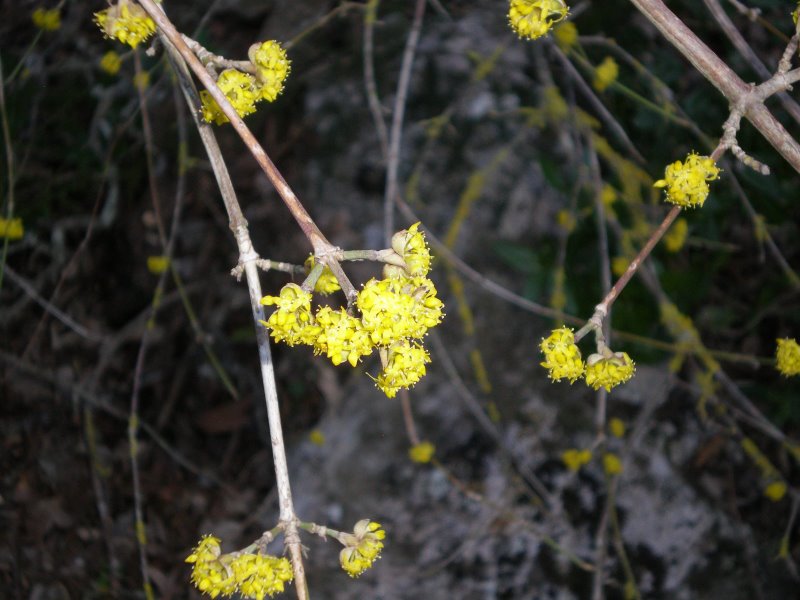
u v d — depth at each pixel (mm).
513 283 623
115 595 619
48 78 727
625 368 311
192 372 704
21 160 710
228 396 693
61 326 710
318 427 612
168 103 733
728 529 594
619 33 625
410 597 564
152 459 679
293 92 711
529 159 642
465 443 597
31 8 736
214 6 627
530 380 609
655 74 617
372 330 249
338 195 661
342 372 644
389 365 268
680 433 619
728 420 606
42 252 729
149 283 728
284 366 675
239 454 674
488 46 692
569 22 530
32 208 711
